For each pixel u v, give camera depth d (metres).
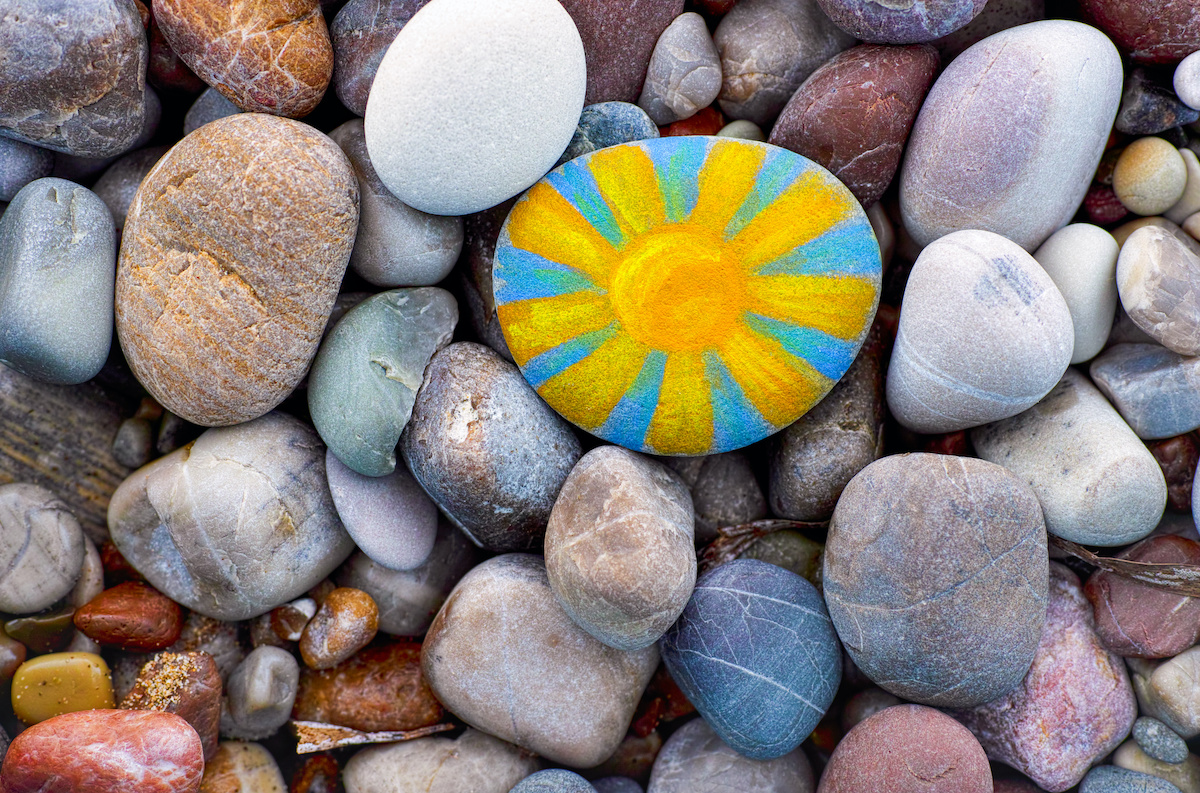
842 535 0.44
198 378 0.43
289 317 0.43
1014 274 0.43
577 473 0.44
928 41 0.44
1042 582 0.43
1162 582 0.44
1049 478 0.44
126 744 0.43
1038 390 0.43
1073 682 0.44
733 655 0.44
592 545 0.43
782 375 0.44
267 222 0.43
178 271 0.43
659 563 0.42
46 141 0.44
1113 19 0.44
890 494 0.43
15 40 0.43
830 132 0.44
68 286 0.44
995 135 0.43
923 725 0.43
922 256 0.43
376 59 0.44
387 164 0.43
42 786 0.43
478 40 0.42
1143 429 0.44
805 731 0.44
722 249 0.43
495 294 0.44
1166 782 0.44
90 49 0.43
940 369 0.43
